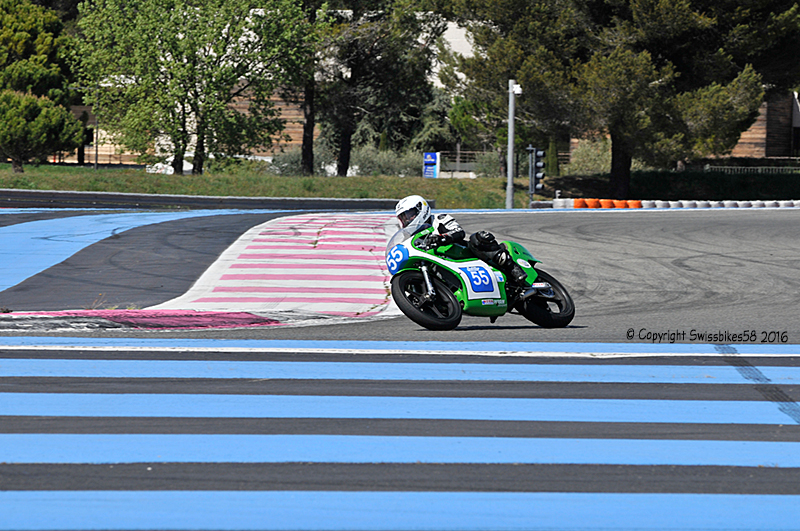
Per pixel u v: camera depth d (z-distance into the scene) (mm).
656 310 26516
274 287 28625
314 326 23234
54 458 11727
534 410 14633
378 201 87812
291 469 11422
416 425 13609
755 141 148375
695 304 27734
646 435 13258
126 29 96562
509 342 21000
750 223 61094
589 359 19016
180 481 10914
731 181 121688
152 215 56562
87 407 14391
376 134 156000
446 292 22297
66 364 17797
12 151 95500
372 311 25344
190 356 18812
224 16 95312
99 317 22969
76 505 10070
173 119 98125
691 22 93062
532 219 61812
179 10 94312
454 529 9570
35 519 9656
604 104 92938
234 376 16859
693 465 11891
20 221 49406
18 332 21797
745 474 11562
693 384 16734
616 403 15172
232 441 12602
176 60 96125
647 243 45750
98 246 38438
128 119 97562
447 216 22203
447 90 109812
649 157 97125
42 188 80375
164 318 23250
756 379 17219
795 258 40062
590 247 43281
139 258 35000
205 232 44562
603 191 115000
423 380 16781
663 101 94312
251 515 9852
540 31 98812
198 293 27406
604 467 11750
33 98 96500
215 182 91938
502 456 12125
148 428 13219
